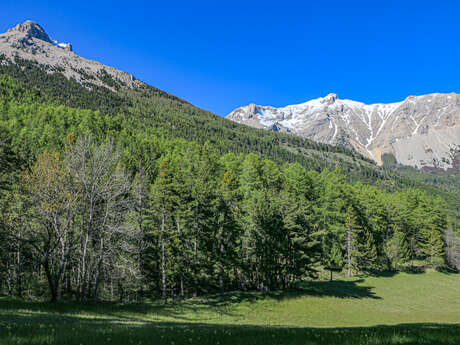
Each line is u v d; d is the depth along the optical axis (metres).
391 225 70.19
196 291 37.78
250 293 38.06
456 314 38.28
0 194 26.97
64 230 23.50
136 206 32.78
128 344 8.72
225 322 26.00
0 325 11.04
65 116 115.06
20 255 29.92
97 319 18.03
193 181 43.62
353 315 34.88
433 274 63.53
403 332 11.21
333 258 56.94
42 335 9.23
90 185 25.34
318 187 67.38
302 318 31.64
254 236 42.09
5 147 34.19
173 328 14.15
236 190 48.84
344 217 59.50
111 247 26.22
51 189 22.86
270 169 70.69
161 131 178.00
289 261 43.25
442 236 72.50
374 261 60.81
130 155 79.38
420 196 76.75
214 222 38.81
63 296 30.58
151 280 36.91
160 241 34.97
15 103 132.50
